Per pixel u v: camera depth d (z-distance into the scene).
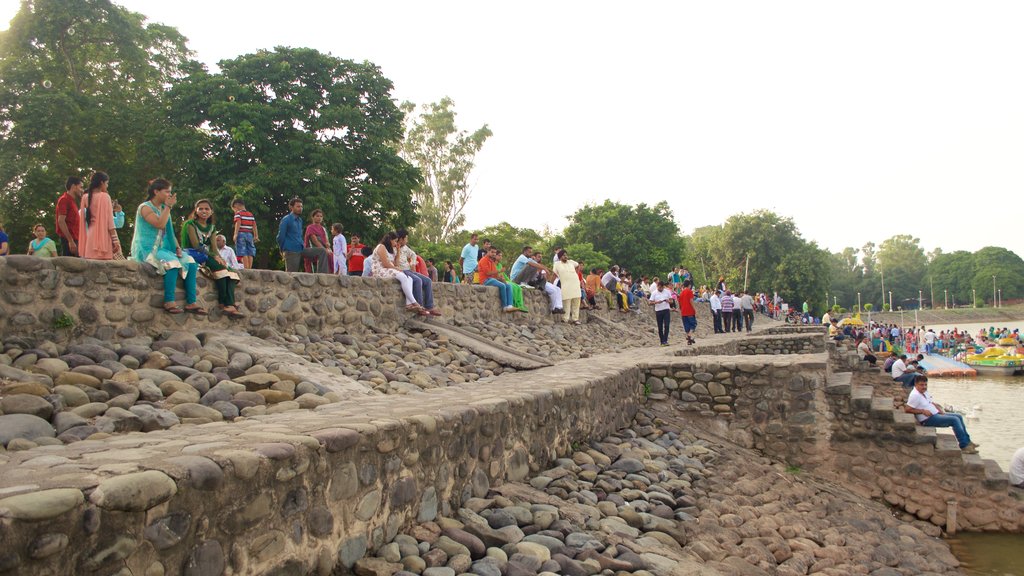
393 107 25.45
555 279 17.94
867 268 134.88
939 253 144.75
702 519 6.36
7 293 5.20
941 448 8.83
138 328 6.29
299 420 4.29
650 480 7.01
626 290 22.59
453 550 4.05
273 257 24.72
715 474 8.06
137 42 24.31
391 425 4.03
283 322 8.16
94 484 2.40
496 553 4.21
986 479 8.64
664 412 10.01
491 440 5.34
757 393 9.63
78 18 22.06
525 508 5.04
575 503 5.60
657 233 51.06
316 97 23.36
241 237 11.27
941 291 124.38
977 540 8.28
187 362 5.92
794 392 9.45
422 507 4.34
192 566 2.69
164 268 6.54
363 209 23.50
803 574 5.95
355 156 23.38
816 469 9.28
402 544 3.95
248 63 23.02
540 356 11.30
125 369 5.22
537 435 6.28
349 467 3.65
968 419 18.33
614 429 8.70
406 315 10.66
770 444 9.52
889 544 7.46
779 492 8.12
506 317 14.40
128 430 4.25
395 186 23.83
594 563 4.43
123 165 22.61
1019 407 20.98
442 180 41.62
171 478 2.62
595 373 8.83
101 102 22.36
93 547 2.34
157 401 4.96
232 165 21.66
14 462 2.85
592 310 19.72
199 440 3.45
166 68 25.92
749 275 68.38
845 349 22.02
